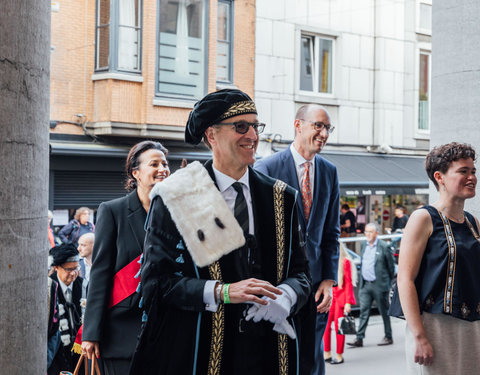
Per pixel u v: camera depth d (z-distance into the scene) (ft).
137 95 46.50
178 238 8.36
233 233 8.47
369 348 33.12
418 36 61.46
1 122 8.55
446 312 11.62
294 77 54.29
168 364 8.37
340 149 57.21
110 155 45.88
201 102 8.74
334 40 57.11
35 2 9.07
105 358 12.78
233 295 7.98
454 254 11.71
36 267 9.14
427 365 11.75
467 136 17.46
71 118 45.57
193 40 48.70
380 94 59.00
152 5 46.39
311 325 9.30
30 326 9.02
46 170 9.49
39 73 9.19
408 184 55.11
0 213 8.54
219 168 8.82
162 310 8.41
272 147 52.90
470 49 17.42
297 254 9.11
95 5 46.14
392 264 33.68
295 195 9.00
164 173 13.29
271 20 53.16
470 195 11.96
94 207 46.62
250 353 8.50
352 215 55.21
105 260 12.99
